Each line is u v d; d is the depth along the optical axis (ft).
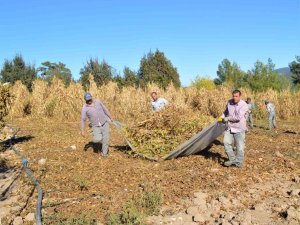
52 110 78.33
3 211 23.00
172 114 35.78
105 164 32.96
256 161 34.14
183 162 33.53
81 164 32.99
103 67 127.24
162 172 30.32
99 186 26.91
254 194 25.34
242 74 214.28
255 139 49.08
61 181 28.09
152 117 35.70
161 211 22.48
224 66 218.59
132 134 35.60
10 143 43.37
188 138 34.81
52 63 165.17
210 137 34.14
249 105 66.39
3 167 33.14
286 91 99.14
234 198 24.62
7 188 27.40
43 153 37.99
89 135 51.67
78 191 26.02
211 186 26.78
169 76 163.12
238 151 31.71
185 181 27.63
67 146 42.29
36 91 82.99
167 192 25.39
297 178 28.45
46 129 59.82
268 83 196.03
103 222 20.86
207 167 31.73
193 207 22.39
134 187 26.58
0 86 41.04
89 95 35.17
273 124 70.74
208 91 94.38
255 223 20.62
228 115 31.99
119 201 23.91
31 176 28.25
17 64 142.72
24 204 23.99
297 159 35.70
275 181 28.55
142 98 86.12
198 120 36.24
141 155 34.73
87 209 22.72
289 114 93.66
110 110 84.89
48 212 22.34
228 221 20.65
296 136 53.78
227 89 95.66
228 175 29.40
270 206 23.25
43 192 25.90
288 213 21.18
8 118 70.90
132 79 139.74
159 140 34.81
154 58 163.43
